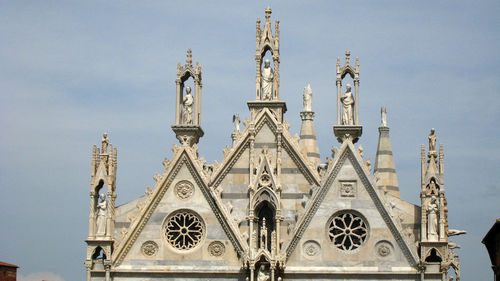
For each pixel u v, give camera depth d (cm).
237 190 6969
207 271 6806
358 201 6800
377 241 6731
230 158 7000
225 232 6869
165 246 6888
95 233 6888
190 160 6988
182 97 7194
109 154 6981
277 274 6700
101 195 6925
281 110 7044
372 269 6700
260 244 6788
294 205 6906
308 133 8312
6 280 8012
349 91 7012
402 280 6662
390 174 8306
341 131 6919
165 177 6975
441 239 6619
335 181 6844
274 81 7094
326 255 6750
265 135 7019
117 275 6856
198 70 7162
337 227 6788
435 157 6762
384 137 8381
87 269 6844
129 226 6931
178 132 7056
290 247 6769
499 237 7825
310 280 6719
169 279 6838
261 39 7169
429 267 6631
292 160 6975
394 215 6738
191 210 6925
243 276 6788
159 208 6950
